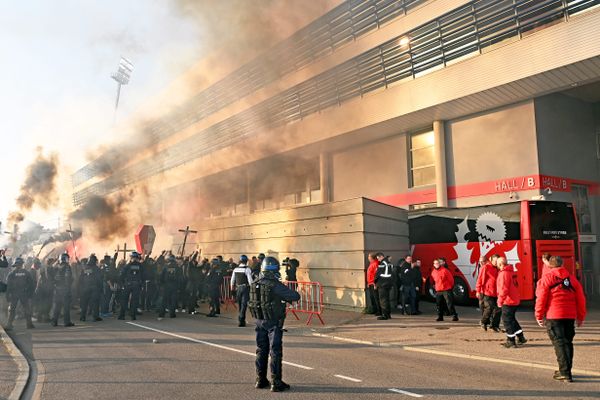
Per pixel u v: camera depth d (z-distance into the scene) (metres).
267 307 4.90
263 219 15.84
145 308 13.64
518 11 13.24
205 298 15.38
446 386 5.04
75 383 5.18
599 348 6.96
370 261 11.47
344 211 12.59
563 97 15.63
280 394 4.73
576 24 11.97
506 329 7.28
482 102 15.05
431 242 13.81
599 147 16.27
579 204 15.80
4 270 12.25
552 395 4.69
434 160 17.50
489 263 8.83
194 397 4.62
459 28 14.73
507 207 12.08
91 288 11.01
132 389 4.92
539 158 14.42
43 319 10.95
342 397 4.61
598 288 15.55
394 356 6.82
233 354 6.82
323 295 12.98
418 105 15.88
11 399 4.50
